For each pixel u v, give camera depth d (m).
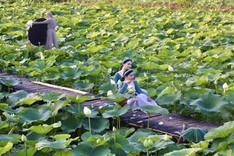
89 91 11.24
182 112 9.14
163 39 17.84
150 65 12.48
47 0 31.69
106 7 27.78
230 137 6.84
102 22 22.19
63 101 8.58
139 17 23.59
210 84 11.22
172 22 21.48
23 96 9.73
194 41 16.78
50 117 8.46
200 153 6.89
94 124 8.39
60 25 21.48
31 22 16.17
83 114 8.46
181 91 9.91
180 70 12.48
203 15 24.45
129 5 30.48
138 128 8.60
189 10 27.02
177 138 8.04
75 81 11.52
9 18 22.97
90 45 16.30
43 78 11.88
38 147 6.55
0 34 19.70
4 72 13.33
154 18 23.53
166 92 9.58
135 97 9.05
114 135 6.85
